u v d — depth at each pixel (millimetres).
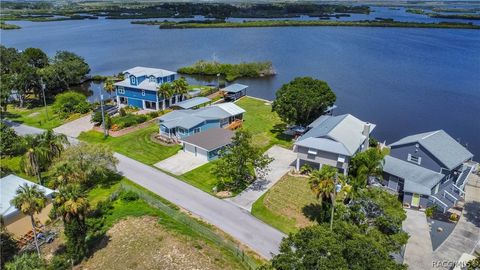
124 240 40406
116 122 72688
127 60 149625
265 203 47125
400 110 89812
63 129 73688
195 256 37531
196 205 46906
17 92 91625
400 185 48906
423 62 141625
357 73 124125
